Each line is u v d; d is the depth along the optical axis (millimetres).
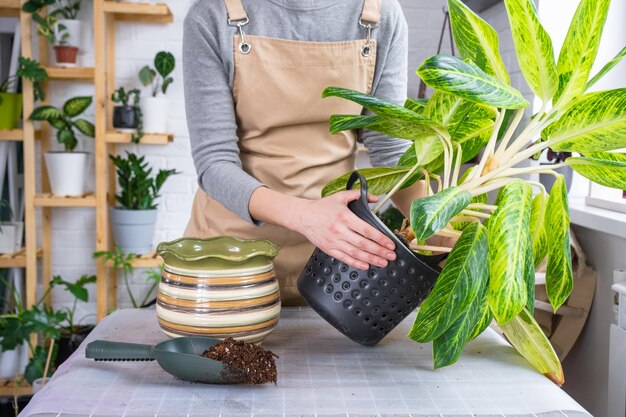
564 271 1065
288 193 1479
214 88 1373
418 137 1074
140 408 874
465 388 975
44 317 3100
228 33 1378
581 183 2260
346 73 1419
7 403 3123
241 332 1061
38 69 3143
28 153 3219
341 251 1041
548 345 1050
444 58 885
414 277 1039
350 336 1100
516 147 1055
